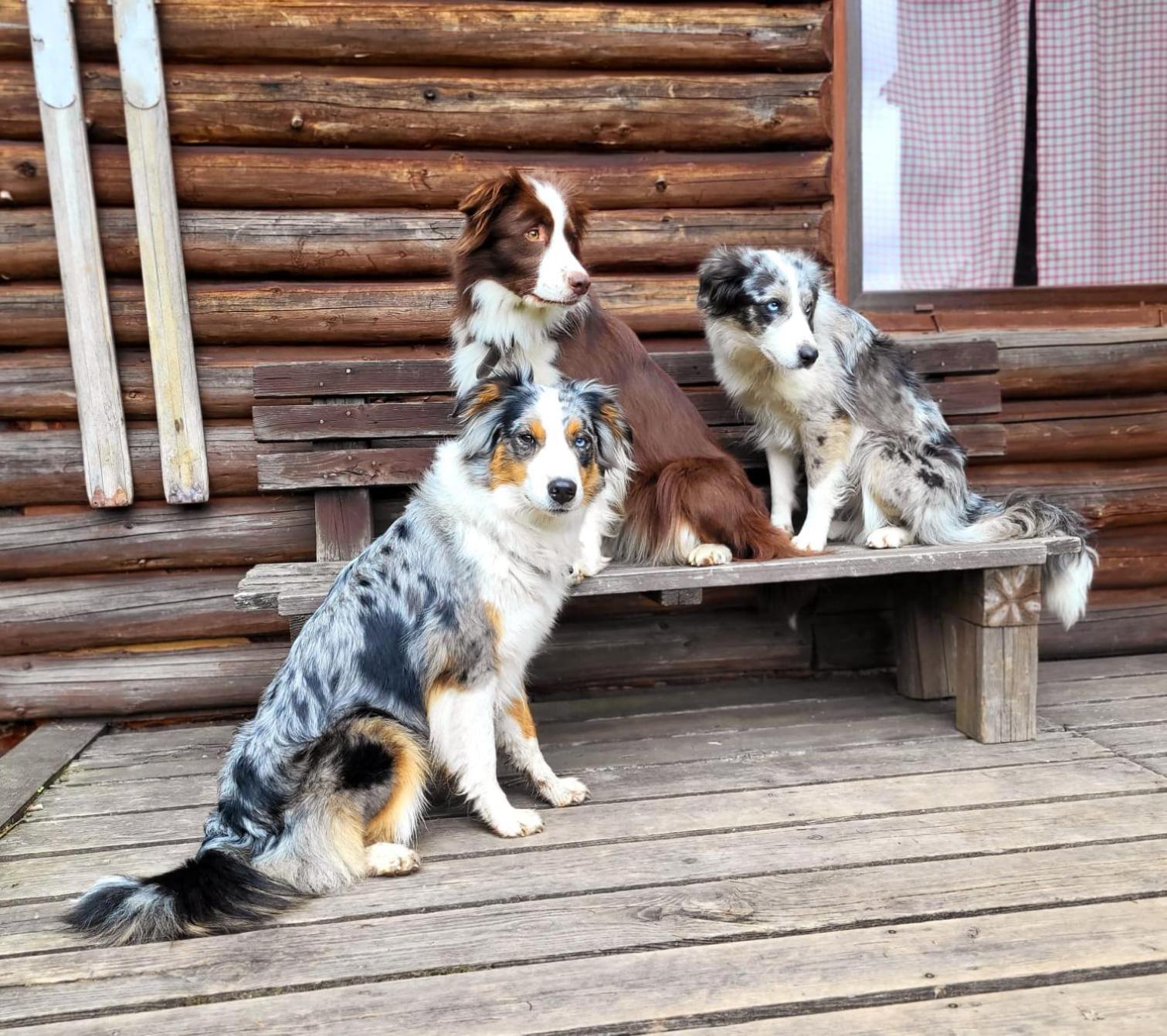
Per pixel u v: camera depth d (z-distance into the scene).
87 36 2.21
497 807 1.70
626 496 2.07
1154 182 2.70
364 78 2.30
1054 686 2.40
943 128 2.60
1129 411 2.59
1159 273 2.73
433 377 2.22
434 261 2.36
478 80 2.33
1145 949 1.36
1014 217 2.67
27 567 2.33
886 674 2.58
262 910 1.47
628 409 2.05
